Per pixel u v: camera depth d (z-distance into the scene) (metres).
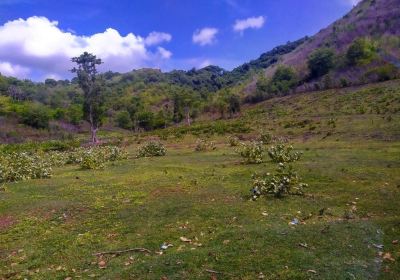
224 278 5.88
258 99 63.97
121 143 38.44
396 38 59.66
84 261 7.14
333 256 6.29
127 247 7.63
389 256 6.22
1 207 11.34
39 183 15.40
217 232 7.96
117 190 12.63
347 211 8.81
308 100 47.53
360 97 39.97
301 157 17.20
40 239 8.48
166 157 22.38
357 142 21.69
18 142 57.62
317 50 66.31
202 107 68.31
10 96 94.75
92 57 51.47
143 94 112.44
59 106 103.31
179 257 6.64
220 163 17.67
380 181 11.31
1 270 7.00
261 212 9.14
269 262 6.20
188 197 10.94
